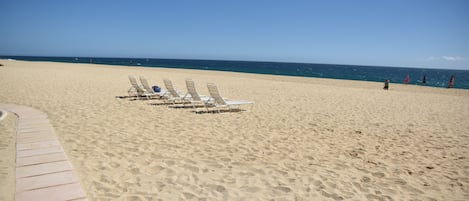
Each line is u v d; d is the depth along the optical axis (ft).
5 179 10.68
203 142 16.71
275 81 70.03
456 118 27.35
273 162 13.92
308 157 14.85
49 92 35.14
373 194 11.02
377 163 14.34
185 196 10.25
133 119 22.07
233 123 21.94
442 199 10.87
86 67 111.14
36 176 11.02
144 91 32.42
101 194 10.12
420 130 21.83
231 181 11.64
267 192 10.81
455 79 165.17
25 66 96.02
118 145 15.58
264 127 21.03
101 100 30.68
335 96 42.73
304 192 10.92
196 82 60.18
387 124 23.71
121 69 107.55
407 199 10.76
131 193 10.30
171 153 14.64
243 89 48.91
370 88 63.05
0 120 19.99
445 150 16.87
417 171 13.51
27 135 16.46
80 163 12.81
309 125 22.25
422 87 76.13
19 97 30.50
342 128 21.65
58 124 19.58
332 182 11.89
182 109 26.99
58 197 9.48
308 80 81.15
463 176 13.06
